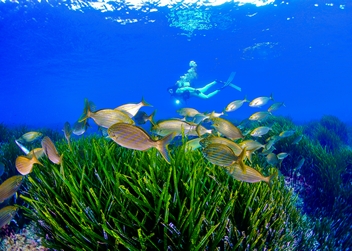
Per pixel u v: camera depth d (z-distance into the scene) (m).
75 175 3.47
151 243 2.39
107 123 3.90
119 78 75.75
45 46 41.22
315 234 4.80
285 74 84.19
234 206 3.00
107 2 33.22
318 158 7.04
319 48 54.31
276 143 8.24
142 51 53.00
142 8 35.78
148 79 85.31
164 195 2.60
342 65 71.31
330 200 6.00
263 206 3.22
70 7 32.34
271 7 36.34
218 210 2.88
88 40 42.22
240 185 3.31
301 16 38.62
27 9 30.69
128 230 2.57
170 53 56.69
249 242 2.76
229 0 34.22
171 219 2.61
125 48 49.31
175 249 2.38
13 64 47.50
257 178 2.98
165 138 2.81
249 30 44.34
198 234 2.37
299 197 6.41
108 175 3.06
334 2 34.44
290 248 3.42
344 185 6.62
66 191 3.28
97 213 2.64
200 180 3.14
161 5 35.38
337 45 52.38
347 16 38.47
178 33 45.12
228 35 46.56
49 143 3.43
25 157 3.44
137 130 2.81
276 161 5.72
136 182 2.96
